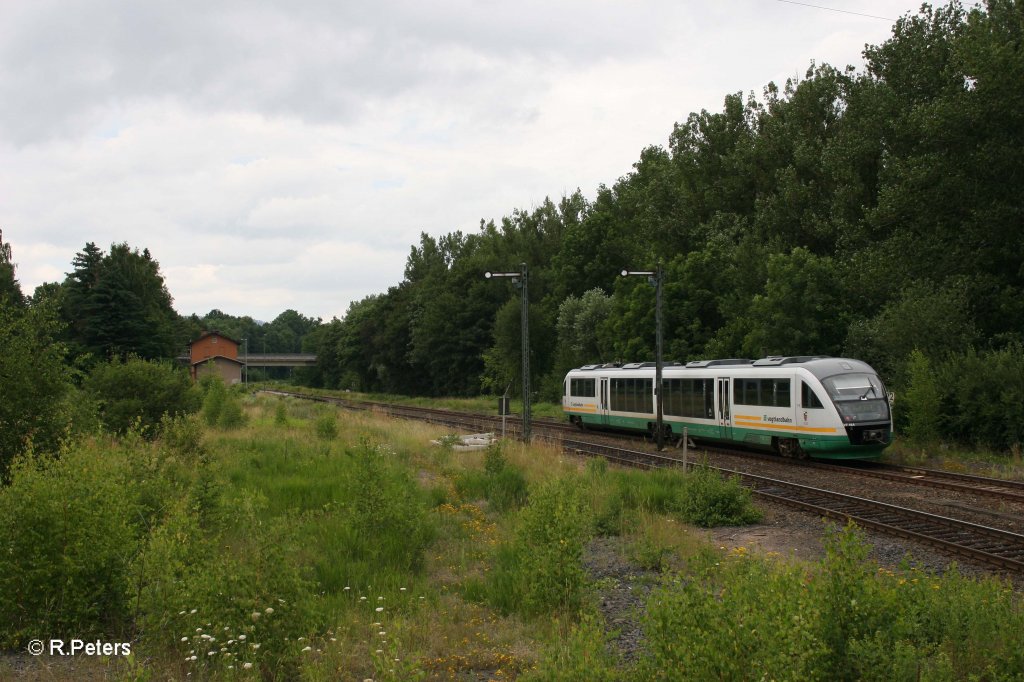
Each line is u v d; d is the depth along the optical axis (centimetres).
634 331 4578
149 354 5666
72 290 5772
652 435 3041
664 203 5572
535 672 672
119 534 829
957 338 2581
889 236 3416
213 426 3100
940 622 674
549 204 8081
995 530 1235
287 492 1570
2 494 812
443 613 888
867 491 1691
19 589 766
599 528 1350
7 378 1245
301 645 713
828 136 4731
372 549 1120
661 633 564
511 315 6147
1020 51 2712
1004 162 2738
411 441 2647
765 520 1436
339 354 10481
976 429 2359
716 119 5612
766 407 2331
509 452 2233
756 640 527
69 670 685
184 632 709
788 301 3291
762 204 4556
